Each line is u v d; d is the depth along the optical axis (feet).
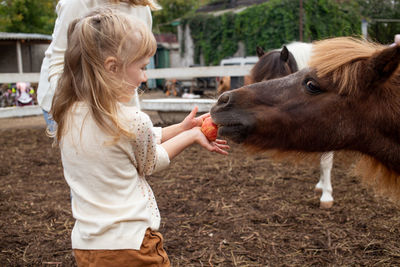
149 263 4.75
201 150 19.49
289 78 6.93
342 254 8.86
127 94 4.81
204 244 9.31
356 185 13.79
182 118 22.38
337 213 11.24
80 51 4.55
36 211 11.48
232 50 63.31
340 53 6.28
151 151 5.01
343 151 7.04
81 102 4.66
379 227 10.23
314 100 6.53
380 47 6.64
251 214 11.09
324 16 54.08
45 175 15.57
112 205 4.62
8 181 14.75
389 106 6.17
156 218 5.09
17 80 24.52
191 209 11.52
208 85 49.80
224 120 6.78
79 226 4.74
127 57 4.58
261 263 8.47
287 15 54.08
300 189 13.37
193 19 67.72
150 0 7.50
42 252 8.95
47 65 7.89
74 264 8.44
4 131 25.66
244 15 60.54
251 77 11.25
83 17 4.91
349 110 6.37
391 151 6.44
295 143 6.80
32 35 55.06
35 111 26.14
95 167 4.57
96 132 4.56
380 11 53.72
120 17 4.65
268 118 6.71
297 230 10.10
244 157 17.85
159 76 23.53
